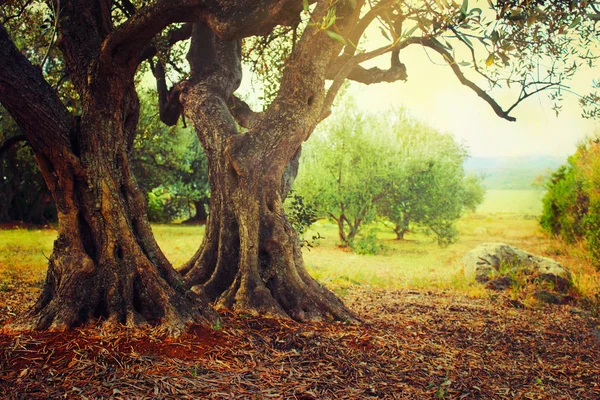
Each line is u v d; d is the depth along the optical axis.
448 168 20.69
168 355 4.00
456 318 7.00
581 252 12.49
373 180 19.45
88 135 4.80
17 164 21.83
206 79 7.23
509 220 31.89
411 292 9.27
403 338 5.54
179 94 8.09
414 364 4.72
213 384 3.64
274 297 5.98
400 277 11.41
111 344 4.04
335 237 23.81
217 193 6.59
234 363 4.07
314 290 6.17
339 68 7.73
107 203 4.78
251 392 3.61
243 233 6.04
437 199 20.23
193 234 22.88
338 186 19.64
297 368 4.19
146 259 4.83
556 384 4.61
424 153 20.42
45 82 4.64
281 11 4.00
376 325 6.02
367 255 17.70
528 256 10.30
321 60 6.15
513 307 8.12
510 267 10.00
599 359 5.46
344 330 5.45
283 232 6.18
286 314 5.66
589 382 4.70
